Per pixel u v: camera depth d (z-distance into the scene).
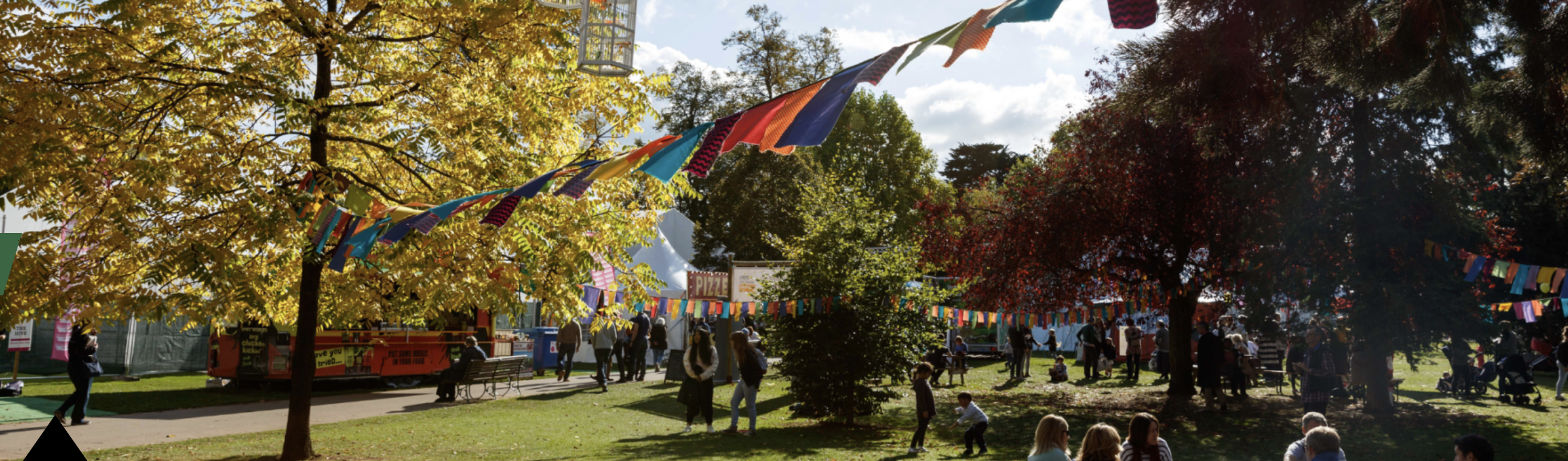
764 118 3.78
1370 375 14.27
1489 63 11.94
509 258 9.48
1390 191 12.55
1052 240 16.23
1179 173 15.52
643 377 20.05
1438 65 9.88
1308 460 6.09
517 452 10.16
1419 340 12.62
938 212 19.41
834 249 13.50
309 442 9.48
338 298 9.66
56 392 15.86
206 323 8.62
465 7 8.45
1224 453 10.92
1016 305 18.19
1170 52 11.30
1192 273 16.62
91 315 8.05
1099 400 17.12
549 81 9.39
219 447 10.16
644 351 20.03
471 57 9.12
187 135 7.86
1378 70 10.23
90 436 10.99
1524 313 12.03
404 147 8.73
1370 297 12.53
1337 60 10.55
